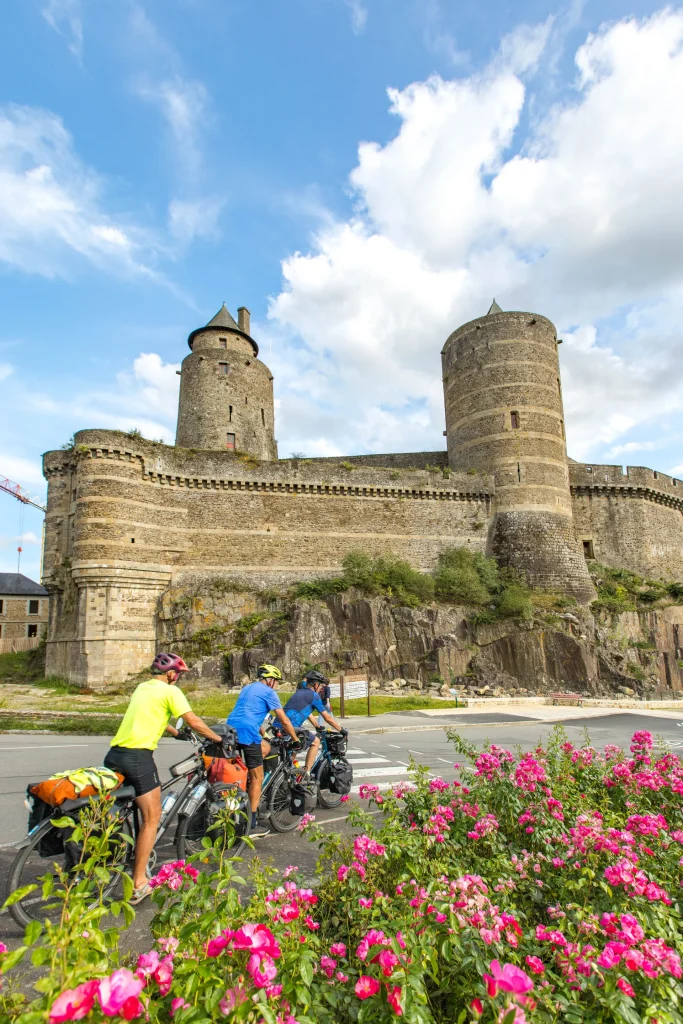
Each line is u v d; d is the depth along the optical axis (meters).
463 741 6.98
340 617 29.98
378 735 15.39
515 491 37.19
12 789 8.44
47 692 26.17
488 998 2.43
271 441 45.53
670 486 44.94
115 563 28.50
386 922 3.12
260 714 6.49
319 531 34.09
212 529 32.00
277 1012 2.36
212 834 5.70
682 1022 2.70
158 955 2.62
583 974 2.83
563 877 4.05
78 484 29.28
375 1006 2.54
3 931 4.38
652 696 30.27
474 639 31.17
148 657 28.88
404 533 35.56
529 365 39.06
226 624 29.56
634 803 5.66
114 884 4.90
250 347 46.44
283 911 2.91
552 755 6.65
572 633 31.19
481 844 4.75
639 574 41.44
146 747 4.88
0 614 57.75
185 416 42.56
